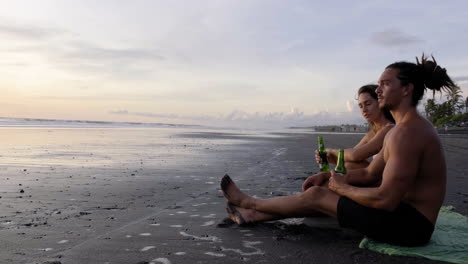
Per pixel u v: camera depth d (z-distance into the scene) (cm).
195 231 328
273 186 569
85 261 253
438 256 264
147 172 718
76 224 347
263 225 348
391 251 270
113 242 295
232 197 353
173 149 1355
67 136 2156
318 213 325
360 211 286
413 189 275
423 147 262
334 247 288
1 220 359
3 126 3750
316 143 1942
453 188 554
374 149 359
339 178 302
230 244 293
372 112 374
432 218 276
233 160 972
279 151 1325
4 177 635
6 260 254
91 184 574
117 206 426
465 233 313
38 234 315
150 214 389
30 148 1268
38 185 560
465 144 1786
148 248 282
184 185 574
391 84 278
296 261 258
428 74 274
